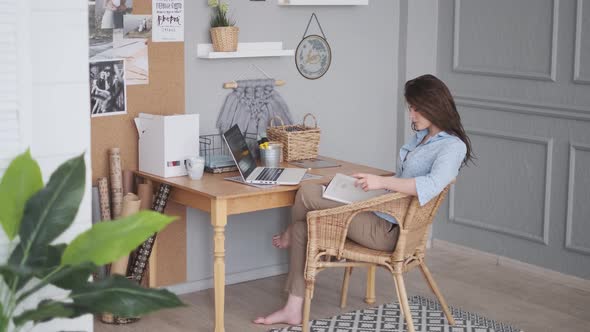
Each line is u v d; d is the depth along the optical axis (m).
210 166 4.07
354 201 3.62
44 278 1.97
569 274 4.62
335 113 4.89
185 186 3.78
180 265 4.39
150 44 4.12
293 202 3.90
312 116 4.67
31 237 2.04
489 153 4.96
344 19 4.84
